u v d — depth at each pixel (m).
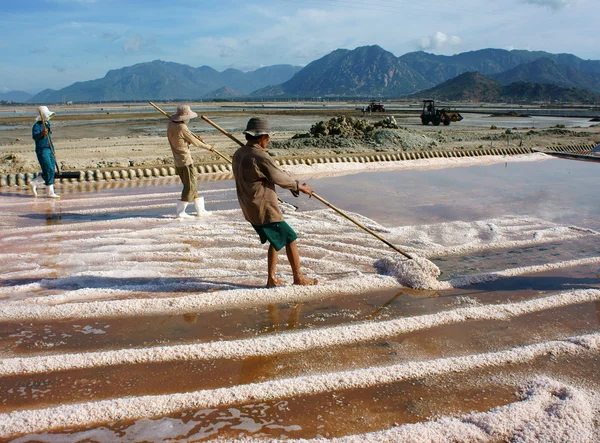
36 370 3.17
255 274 5.05
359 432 2.57
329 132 20.95
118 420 2.65
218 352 3.40
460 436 2.53
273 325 3.89
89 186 10.47
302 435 2.54
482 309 4.16
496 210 8.09
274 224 4.45
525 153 16.73
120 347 3.51
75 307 4.09
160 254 5.69
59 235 6.48
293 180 4.48
